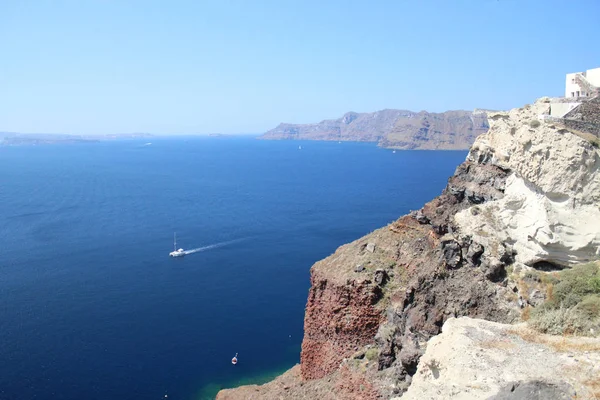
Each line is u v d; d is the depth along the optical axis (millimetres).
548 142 36219
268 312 83250
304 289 94125
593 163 35094
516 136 39656
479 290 37000
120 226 152375
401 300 41594
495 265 37219
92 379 61625
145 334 74562
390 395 35781
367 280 44000
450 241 39781
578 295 32156
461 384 25453
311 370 48281
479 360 26469
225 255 118812
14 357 66875
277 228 147500
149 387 60250
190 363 65750
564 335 28188
